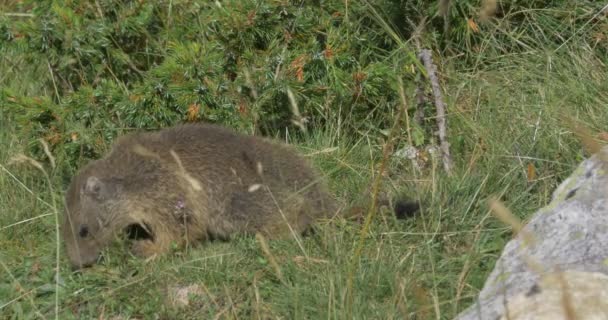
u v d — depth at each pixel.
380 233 11.49
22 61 16.03
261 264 11.13
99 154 13.84
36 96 14.60
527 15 15.52
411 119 13.79
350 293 9.52
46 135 13.77
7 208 13.05
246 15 13.84
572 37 15.08
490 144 13.13
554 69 14.78
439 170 13.04
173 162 12.24
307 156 13.47
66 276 11.55
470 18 15.09
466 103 14.25
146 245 12.10
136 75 14.87
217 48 13.99
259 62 13.88
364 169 13.33
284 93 13.77
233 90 13.79
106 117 13.90
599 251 9.27
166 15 14.95
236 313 10.07
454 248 11.23
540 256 9.47
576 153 12.69
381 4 15.03
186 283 11.09
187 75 13.68
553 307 8.31
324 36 14.33
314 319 9.88
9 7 17.56
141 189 12.09
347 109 14.20
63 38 14.41
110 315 10.69
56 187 13.66
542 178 12.30
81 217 11.82
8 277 11.56
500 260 9.74
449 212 11.67
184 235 12.22
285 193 12.25
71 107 13.95
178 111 13.76
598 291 8.41
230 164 12.34
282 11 13.95
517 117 13.70
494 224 11.59
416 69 14.05
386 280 10.36
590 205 9.72
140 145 12.49
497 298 8.95
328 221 11.67
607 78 14.31
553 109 13.52
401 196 12.43
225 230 12.34
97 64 14.63
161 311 10.44
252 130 13.84
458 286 9.78
